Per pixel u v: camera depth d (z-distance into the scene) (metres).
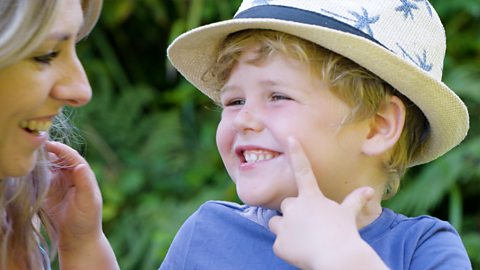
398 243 1.55
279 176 1.49
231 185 3.36
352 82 1.50
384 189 1.64
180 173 3.66
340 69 1.49
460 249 1.55
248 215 1.67
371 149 1.54
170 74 4.01
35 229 1.62
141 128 3.78
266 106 1.51
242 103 1.56
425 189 3.17
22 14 1.21
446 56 3.51
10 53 1.22
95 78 3.88
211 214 1.70
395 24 1.54
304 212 1.41
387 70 1.49
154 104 3.94
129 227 3.50
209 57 1.67
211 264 1.62
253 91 1.52
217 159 3.66
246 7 1.60
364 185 1.56
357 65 1.51
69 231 1.65
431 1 3.62
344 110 1.50
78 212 1.63
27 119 1.31
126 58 4.09
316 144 1.49
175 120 3.76
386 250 1.54
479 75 3.43
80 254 1.66
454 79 3.35
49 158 1.63
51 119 1.37
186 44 1.67
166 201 3.58
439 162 3.22
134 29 4.07
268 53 1.50
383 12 1.54
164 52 4.09
